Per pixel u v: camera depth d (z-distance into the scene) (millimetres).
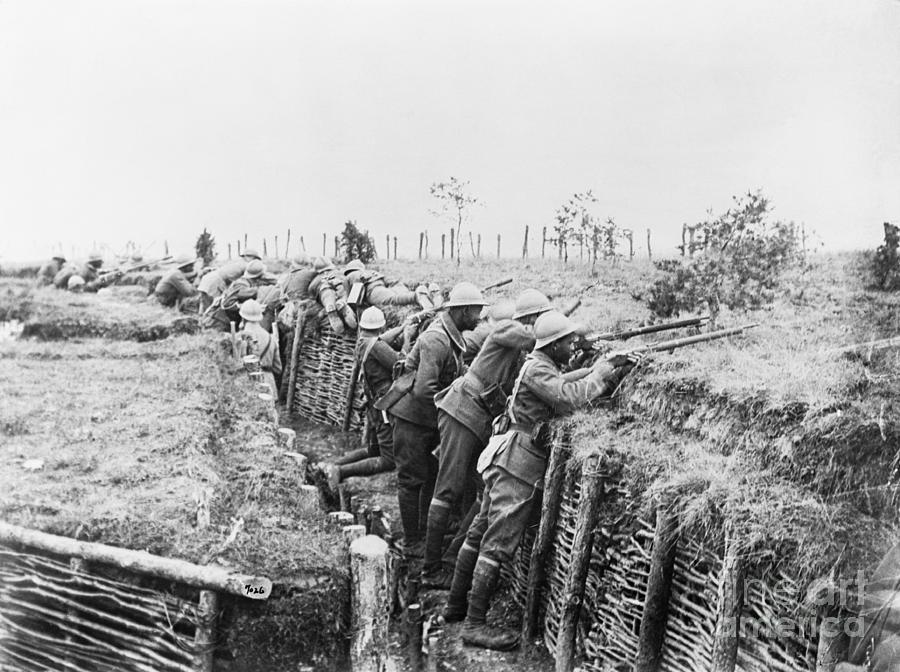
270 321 8492
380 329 6680
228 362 8305
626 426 4848
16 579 4590
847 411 4301
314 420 8102
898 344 4656
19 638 4605
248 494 5484
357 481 6879
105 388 7383
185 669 4176
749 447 4363
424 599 5773
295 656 4230
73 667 4461
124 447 5945
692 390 4727
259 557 4449
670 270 5457
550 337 5148
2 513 4836
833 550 3883
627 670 4402
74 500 5027
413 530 6223
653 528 4320
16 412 6609
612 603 4559
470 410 5719
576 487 4887
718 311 5266
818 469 4172
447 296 6230
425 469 6199
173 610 4207
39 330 8898
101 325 8922
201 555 4426
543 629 5129
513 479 5188
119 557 4273
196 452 5887
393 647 5527
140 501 5031
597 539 4652
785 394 4434
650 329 5172
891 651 3900
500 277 5977
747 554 3814
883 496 4145
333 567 4395
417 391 6059
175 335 8938
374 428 6953
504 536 5199
